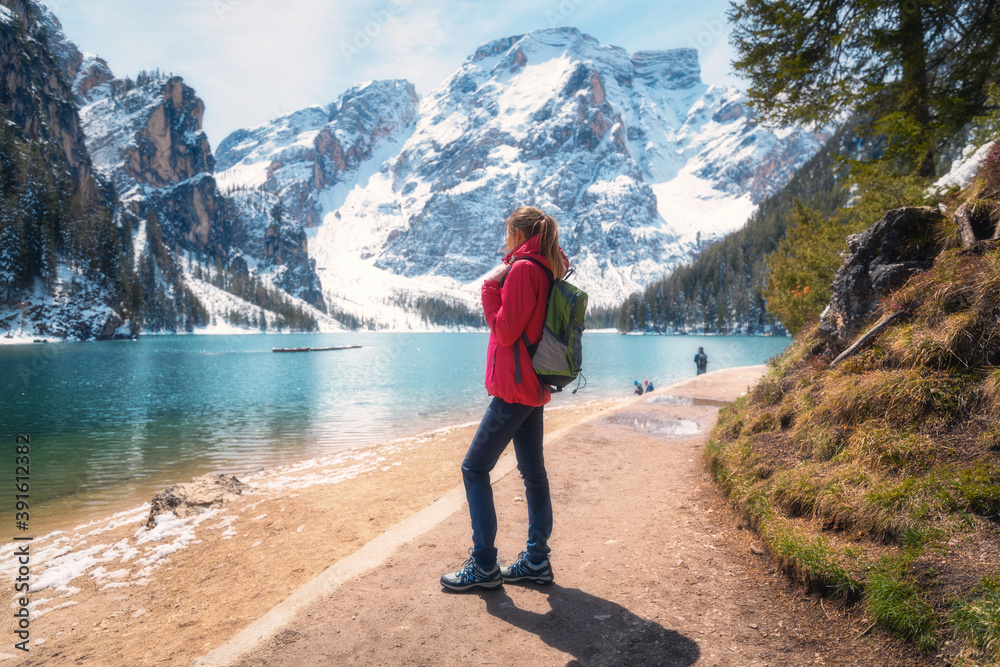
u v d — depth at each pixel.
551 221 2.61
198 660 2.26
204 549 5.67
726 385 13.95
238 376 35.25
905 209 4.99
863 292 5.17
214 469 10.11
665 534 3.69
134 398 23.03
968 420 3.16
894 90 8.87
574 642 2.35
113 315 102.94
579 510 4.32
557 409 16.81
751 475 4.18
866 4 7.85
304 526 6.29
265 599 4.32
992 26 7.82
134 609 4.32
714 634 2.38
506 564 3.16
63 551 5.79
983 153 6.93
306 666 2.19
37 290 95.75
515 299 2.45
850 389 3.97
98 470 10.09
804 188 159.50
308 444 12.65
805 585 2.67
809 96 9.02
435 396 23.50
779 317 14.33
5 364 42.56
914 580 2.30
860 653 2.13
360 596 2.80
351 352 76.12
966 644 1.92
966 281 3.87
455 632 2.44
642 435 7.54
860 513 2.92
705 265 164.75
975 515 2.53
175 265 178.00
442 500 4.52
